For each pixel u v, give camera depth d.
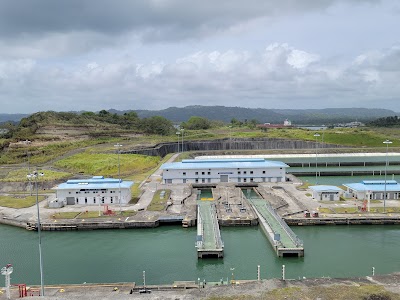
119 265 49.16
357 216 65.38
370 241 57.19
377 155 174.50
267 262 49.59
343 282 32.66
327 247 54.81
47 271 47.44
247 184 97.62
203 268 47.97
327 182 108.19
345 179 113.88
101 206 74.94
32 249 55.41
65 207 74.81
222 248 50.91
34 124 186.12
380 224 64.44
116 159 124.38
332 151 180.38
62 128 185.12
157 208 72.12
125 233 62.00
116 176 107.62
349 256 51.41
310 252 52.81
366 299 28.94
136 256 52.19
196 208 72.88
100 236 60.66
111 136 189.88
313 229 62.69
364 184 82.69
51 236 61.03
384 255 51.72
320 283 32.47
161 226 65.38
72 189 76.44
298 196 82.38
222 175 100.56
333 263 49.06
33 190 92.25
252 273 46.31
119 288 38.31
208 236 57.06
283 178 100.44
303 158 167.88
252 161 110.44
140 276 45.72
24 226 65.06
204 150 191.62
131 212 69.69
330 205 73.69
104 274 46.47
